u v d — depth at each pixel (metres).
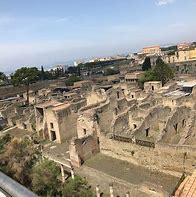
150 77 112.62
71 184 41.00
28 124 74.56
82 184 42.03
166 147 39.12
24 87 145.75
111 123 53.09
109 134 48.22
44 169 44.56
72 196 40.06
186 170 37.44
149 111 51.47
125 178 40.16
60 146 59.50
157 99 66.62
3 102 112.94
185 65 163.88
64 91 121.06
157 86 96.88
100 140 49.72
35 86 148.88
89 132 51.28
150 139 47.75
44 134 65.25
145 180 38.81
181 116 48.66
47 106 66.88
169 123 45.78
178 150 37.88
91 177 44.34
